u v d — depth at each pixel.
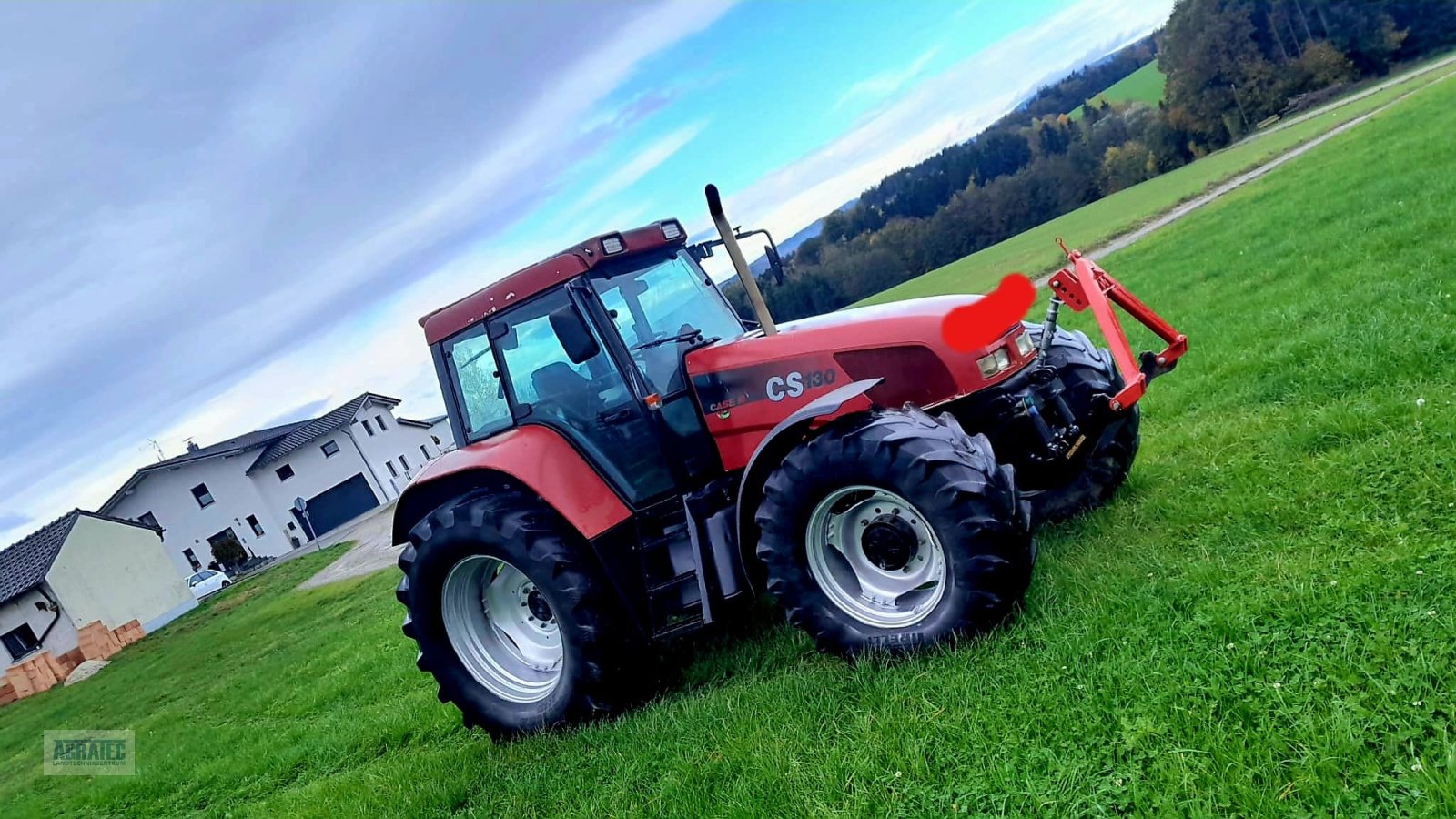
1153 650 2.85
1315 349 5.63
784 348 4.07
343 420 48.38
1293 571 3.01
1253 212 15.00
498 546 4.33
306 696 9.02
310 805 4.80
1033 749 2.61
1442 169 10.60
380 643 10.81
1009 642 3.29
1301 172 18.28
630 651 4.23
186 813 6.18
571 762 3.92
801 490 3.58
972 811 2.49
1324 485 3.67
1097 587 3.46
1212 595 3.08
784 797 2.88
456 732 5.41
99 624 29.89
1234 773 2.23
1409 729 2.19
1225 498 3.91
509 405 4.60
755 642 4.42
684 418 4.21
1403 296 6.04
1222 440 4.74
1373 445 3.88
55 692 24.61
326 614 17.84
